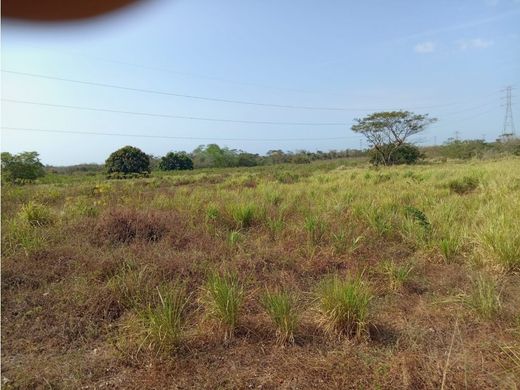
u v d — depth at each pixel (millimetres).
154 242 6176
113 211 7184
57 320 3941
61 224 6902
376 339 3572
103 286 4445
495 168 16391
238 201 8906
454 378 2943
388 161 42500
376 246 6121
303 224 6867
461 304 4094
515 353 3064
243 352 3402
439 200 9016
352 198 9688
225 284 3990
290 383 2979
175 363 3211
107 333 3750
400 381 2941
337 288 3887
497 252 5047
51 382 3012
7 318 3941
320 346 3479
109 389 2945
